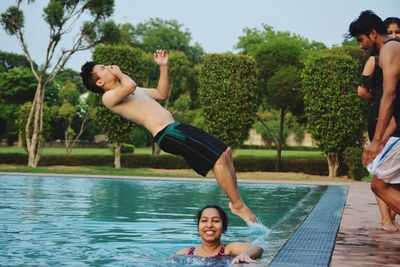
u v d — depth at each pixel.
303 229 5.68
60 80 59.62
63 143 51.88
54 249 5.03
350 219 6.79
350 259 3.97
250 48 37.97
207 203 10.41
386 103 3.91
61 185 14.98
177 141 5.34
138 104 5.50
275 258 3.94
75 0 23.44
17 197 11.06
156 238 5.86
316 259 3.91
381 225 5.84
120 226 6.86
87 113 38.56
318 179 20.95
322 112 21.03
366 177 21.83
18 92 52.41
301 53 26.81
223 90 22.39
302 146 46.47
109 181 17.20
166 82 5.89
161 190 13.90
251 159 23.77
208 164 5.36
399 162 4.05
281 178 21.08
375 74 4.88
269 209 9.66
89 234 6.11
